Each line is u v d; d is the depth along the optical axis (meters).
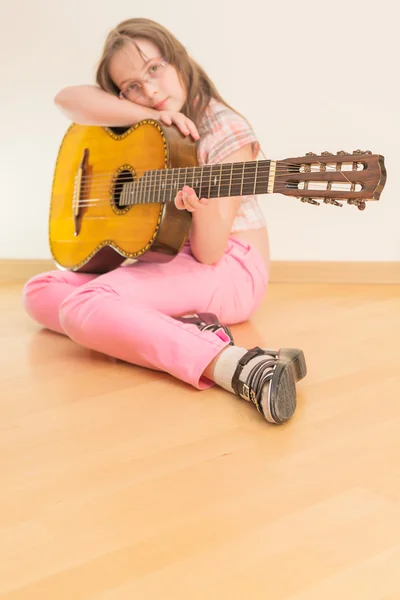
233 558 0.87
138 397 1.39
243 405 1.34
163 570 0.85
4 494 1.04
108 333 1.49
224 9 2.53
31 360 1.63
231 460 1.13
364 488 1.03
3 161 2.67
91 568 0.86
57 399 1.39
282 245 2.67
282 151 2.63
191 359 1.39
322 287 2.53
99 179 1.80
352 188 1.21
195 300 1.70
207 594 0.81
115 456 1.15
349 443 1.18
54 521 0.96
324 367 1.56
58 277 1.81
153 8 2.54
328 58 2.54
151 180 1.61
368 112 2.57
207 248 1.70
